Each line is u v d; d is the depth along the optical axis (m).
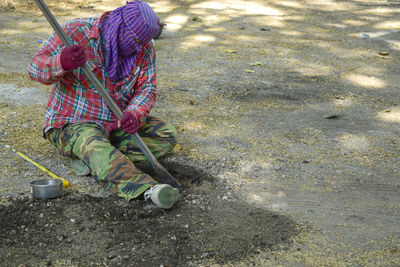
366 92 6.03
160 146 3.84
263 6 11.20
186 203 3.38
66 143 3.53
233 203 3.41
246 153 4.24
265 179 3.79
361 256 2.86
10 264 2.70
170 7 10.74
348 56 7.62
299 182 3.77
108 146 3.39
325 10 10.98
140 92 3.68
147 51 3.64
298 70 6.85
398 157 4.25
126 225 3.09
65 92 3.59
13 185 3.53
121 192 3.31
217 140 4.49
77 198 3.37
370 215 3.33
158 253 2.83
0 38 7.90
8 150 4.07
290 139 4.59
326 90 6.06
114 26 3.41
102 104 3.62
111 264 2.73
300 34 8.92
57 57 3.21
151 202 3.36
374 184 3.77
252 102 5.57
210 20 9.74
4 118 4.74
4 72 6.23
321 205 3.44
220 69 6.76
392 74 6.79
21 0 10.71
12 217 3.10
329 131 4.80
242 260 2.80
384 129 4.90
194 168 3.90
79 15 9.62
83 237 2.95
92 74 3.28
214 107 5.36
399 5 11.66
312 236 3.06
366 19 10.25
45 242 2.90
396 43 8.46
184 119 4.97
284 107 5.45
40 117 4.85
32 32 8.38
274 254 2.87
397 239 3.05
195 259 2.80
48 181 3.45
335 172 3.95
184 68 6.73
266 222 3.19
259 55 7.53
